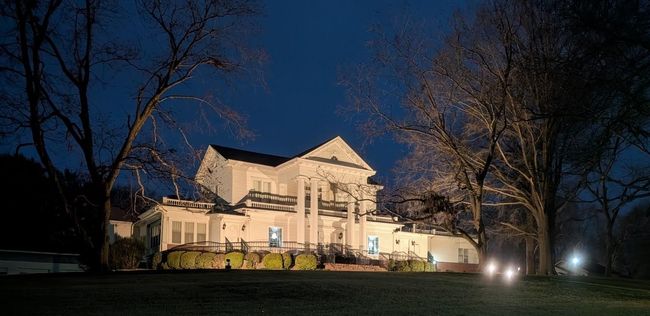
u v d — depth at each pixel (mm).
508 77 24766
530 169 28016
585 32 17656
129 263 38969
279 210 44781
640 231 55125
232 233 42844
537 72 21875
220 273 21906
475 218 26547
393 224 50156
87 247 22828
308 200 47656
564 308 14906
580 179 30531
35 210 39125
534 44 23578
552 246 28203
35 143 21609
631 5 16531
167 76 23750
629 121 20125
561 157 27109
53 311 12109
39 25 21453
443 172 27438
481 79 25766
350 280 19391
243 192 45625
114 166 22781
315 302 14516
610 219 42031
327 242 46938
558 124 25625
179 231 42031
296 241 44719
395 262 42688
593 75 18609
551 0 22781
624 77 17766
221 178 46031
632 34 16359
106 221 22750
